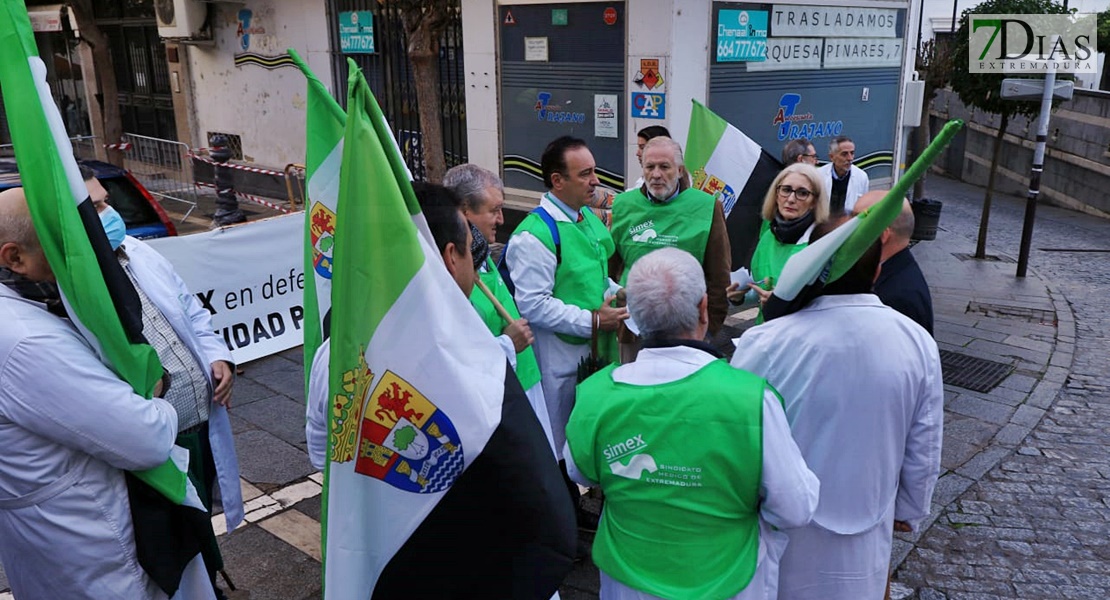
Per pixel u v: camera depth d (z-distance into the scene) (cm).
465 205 307
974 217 1465
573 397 363
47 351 201
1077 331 752
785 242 405
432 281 167
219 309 611
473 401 170
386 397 169
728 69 819
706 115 498
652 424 202
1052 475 476
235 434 504
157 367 222
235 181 1355
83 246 200
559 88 862
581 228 354
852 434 236
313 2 1127
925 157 184
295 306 667
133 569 224
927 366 240
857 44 951
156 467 223
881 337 233
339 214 165
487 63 923
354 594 175
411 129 1062
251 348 636
